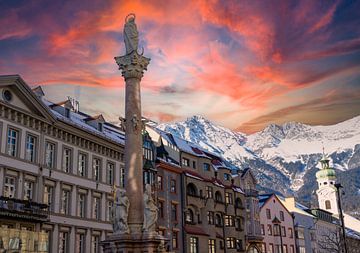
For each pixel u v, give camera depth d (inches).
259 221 3553.2
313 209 4847.4
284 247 3978.8
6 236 1520.7
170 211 2541.8
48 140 1886.1
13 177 1699.1
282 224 4020.7
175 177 2662.4
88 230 2021.4
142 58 1263.5
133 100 1230.9
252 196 3503.9
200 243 2696.9
